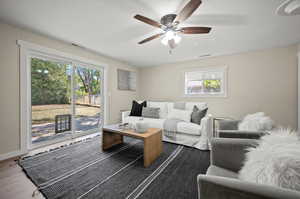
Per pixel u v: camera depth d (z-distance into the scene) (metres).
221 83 3.53
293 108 2.73
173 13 1.70
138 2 1.52
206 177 0.68
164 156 2.10
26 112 2.21
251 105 3.14
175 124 2.70
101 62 3.52
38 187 1.34
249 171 0.82
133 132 2.03
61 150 2.29
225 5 1.54
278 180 0.65
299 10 1.40
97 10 1.67
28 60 2.29
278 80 2.86
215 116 3.55
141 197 1.22
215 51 3.14
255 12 1.67
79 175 1.55
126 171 1.65
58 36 2.42
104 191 1.29
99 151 2.27
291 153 0.69
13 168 1.71
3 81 1.98
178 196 1.24
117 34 2.33
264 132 1.39
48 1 1.51
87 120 3.34
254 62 3.09
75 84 3.05
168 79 4.29
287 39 2.47
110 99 3.82
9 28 2.01
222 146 1.12
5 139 2.00
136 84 4.74
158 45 2.83
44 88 2.55
